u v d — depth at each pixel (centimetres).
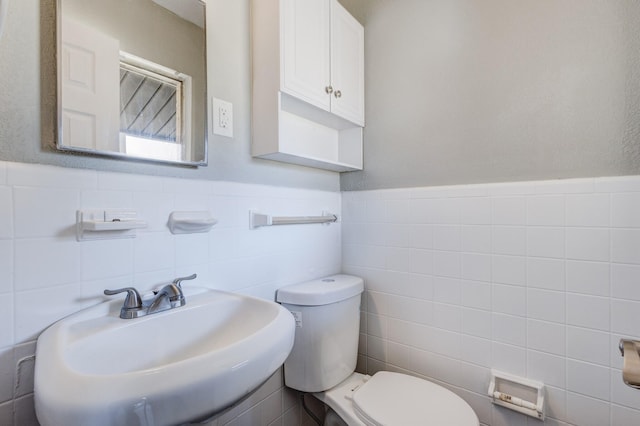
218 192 107
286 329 70
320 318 122
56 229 71
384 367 148
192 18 100
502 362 118
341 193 164
